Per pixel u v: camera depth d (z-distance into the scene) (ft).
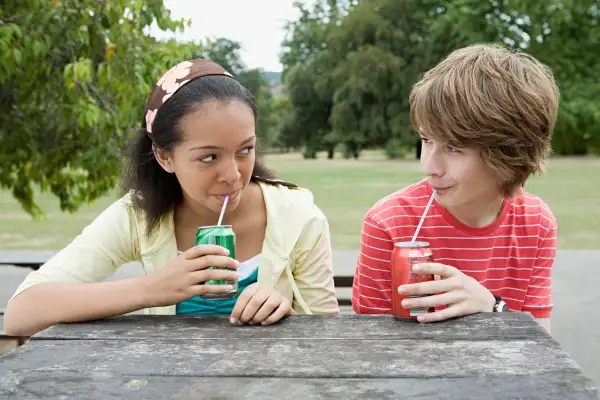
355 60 118.62
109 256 5.51
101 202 54.24
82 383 3.36
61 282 5.03
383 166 108.37
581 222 36.22
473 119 4.84
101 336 4.18
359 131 124.26
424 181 6.08
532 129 5.03
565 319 12.73
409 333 4.09
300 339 4.02
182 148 4.86
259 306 4.41
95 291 4.63
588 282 15.66
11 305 4.90
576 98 99.14
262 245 5.75
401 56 120.98
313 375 3.40
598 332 11.85
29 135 15.10
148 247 5.54
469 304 4.43
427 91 5.00
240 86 5.05
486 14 103.65
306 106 139.13
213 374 3.44
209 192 4.92
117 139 14.24
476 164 4.99
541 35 99.96
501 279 5.82
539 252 5.87
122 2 12.62
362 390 3.19
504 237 5.78
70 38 12.67
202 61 5.12
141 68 13.61
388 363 3.55
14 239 33.71
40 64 13.42
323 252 5.90
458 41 108.88
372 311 5.92
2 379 3.43
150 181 5.50
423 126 5.02
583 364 10.25
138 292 4.56
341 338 4.03
